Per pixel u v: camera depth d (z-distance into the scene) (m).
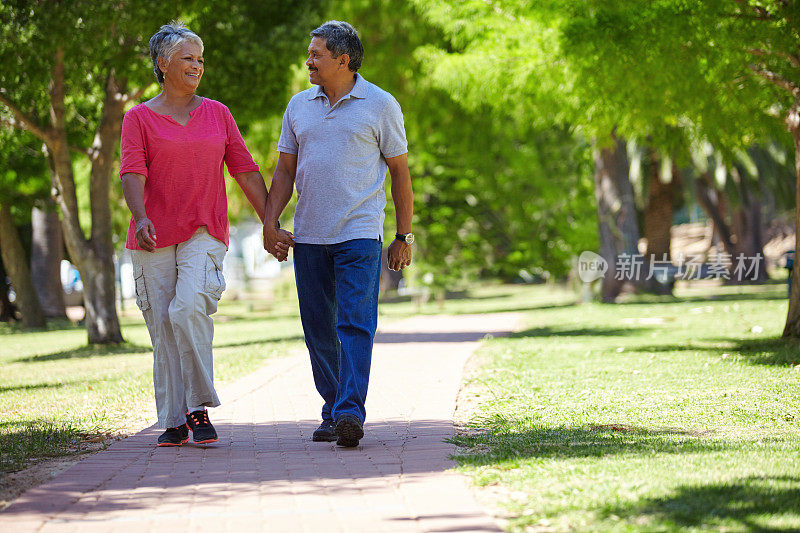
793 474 11.42
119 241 93.31
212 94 44.31
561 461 12.62
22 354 49.00
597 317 55.41
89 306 49.03
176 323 14.91
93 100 51.69
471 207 81.81
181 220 15.04
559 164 83.12
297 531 9.55
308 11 46.97
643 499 10.08
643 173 102.56
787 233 164.12
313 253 15.39
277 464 13.46
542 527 9.24
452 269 81.25
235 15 44.69
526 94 40.53
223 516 10.27
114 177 84.38
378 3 75.94
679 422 16.73
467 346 37.84
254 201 15.92
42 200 73.69
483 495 10.87
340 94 15.34
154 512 10.52
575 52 29.89
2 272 92.50
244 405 21.28
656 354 30.64
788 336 32.78
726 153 38.34
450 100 75.56
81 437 16.75
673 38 28.61
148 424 18.56
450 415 18.28
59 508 10.73
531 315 62.84
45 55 41.28
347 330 14.95
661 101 31.94
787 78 32.53
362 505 10.64
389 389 23.47
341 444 14.68
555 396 20.95
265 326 67.06
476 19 41.41
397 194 15.84
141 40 42.66
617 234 77.50
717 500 9.96
